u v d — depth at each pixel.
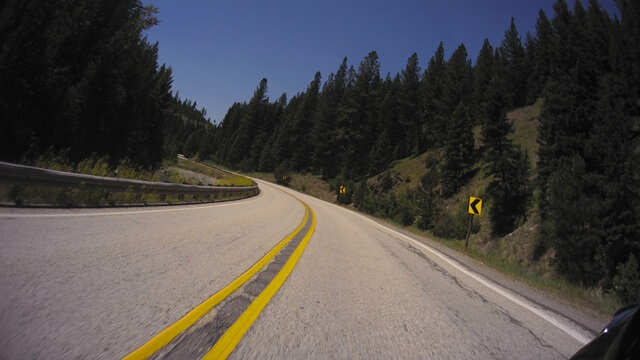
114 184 11.90
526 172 33.47
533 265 23.59
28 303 3.38
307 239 10.84
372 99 85.81
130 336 3.03
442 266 9.20
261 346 3.23
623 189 18.48
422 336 3.98
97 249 5.80
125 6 25.39
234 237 9.13
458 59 82.56
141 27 31.20
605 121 22.22
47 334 2.85
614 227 17.88
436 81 81.88
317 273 6.59
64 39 20.81
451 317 4.83
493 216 33.25
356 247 10.62
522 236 27.81
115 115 28.25
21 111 17.39
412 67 90.62
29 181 8.56
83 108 22.50
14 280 3.90
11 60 16.02
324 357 3.16
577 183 19.84
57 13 17.98
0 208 7.75
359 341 3.64
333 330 3.86
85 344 2.78
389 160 79.00
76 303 3.55
